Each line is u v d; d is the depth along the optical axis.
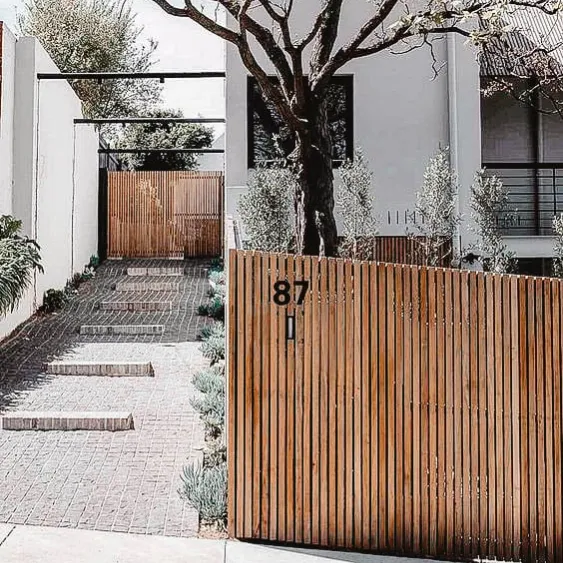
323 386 5.85
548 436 6.00
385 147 11.66
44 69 13.90
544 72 10.91
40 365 10.30
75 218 17.23
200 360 10.76
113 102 25.08
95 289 16.25
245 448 5.82
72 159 16.80
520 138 13.80
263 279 5.86
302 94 7.75
